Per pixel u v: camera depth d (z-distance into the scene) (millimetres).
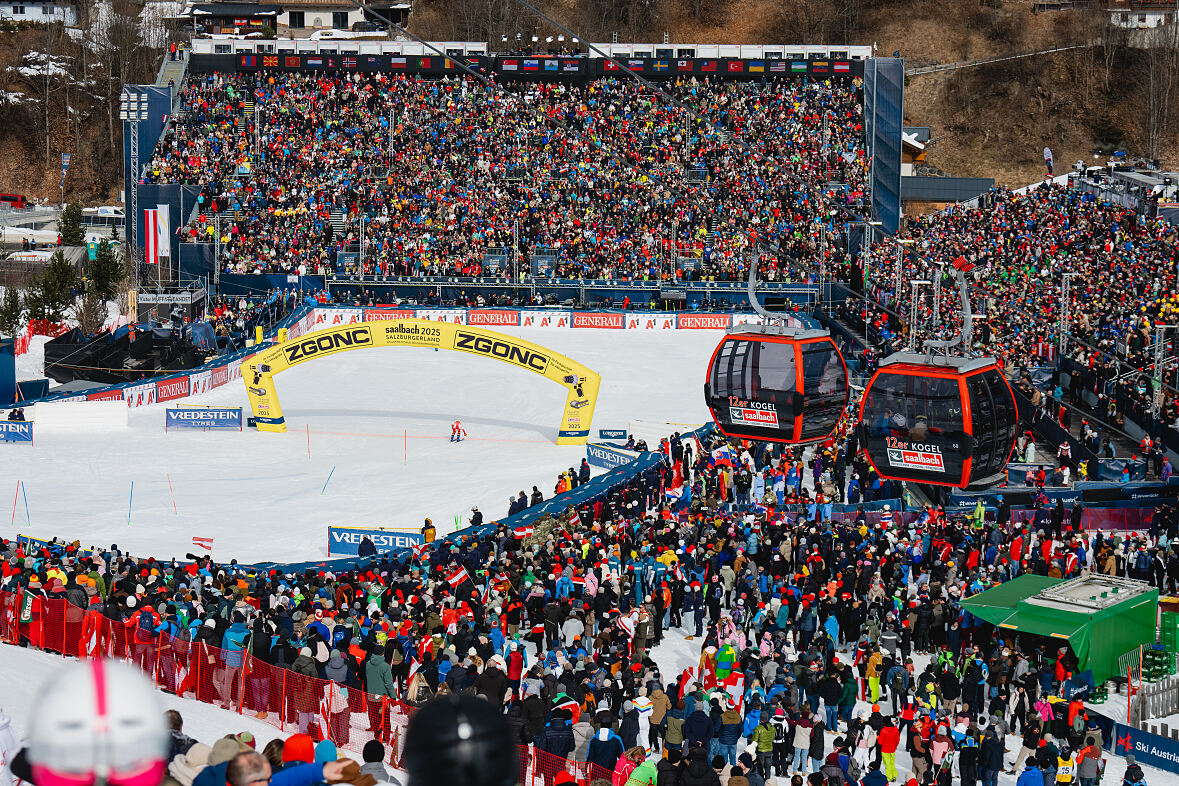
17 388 87562
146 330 97062
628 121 142375
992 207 125125
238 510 61562
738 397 47281
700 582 43719
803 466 63250
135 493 64562
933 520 51031
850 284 120062
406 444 78000
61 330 111375
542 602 38906
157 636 32156
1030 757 30438
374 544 52688
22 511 59938
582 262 124375
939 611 40875
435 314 118750
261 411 80188
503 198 132000
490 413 87625
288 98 142000
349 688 29297
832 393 46938
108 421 79625
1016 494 59906
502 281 122500
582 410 77688
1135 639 41312
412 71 145500
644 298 122938
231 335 108500
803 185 135125
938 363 41875
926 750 30812
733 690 35156
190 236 124750
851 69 142875
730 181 135375
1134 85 189000
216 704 31516
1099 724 36562
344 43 153375
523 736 27609
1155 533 55344
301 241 125375
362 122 140375
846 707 34719
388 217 129000
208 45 153125
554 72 146000
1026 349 87000
